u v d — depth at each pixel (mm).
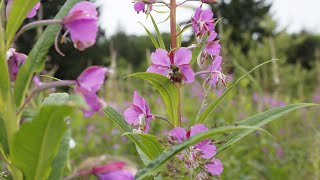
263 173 490
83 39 131
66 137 139
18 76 130
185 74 187
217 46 202
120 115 192
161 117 194
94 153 537
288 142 540
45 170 125
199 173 174
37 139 118
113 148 543
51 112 112
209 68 205
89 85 127
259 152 531
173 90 187
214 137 183
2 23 133
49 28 135
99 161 128
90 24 131
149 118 193
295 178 469
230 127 130
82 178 129
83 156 520
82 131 591
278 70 933
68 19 130
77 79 127
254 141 543
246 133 180
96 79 127
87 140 549
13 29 129
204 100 200
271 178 480
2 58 126
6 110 128
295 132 587
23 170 125
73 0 143
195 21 196
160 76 179
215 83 202
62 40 131
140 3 195
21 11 127
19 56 141
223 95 183
